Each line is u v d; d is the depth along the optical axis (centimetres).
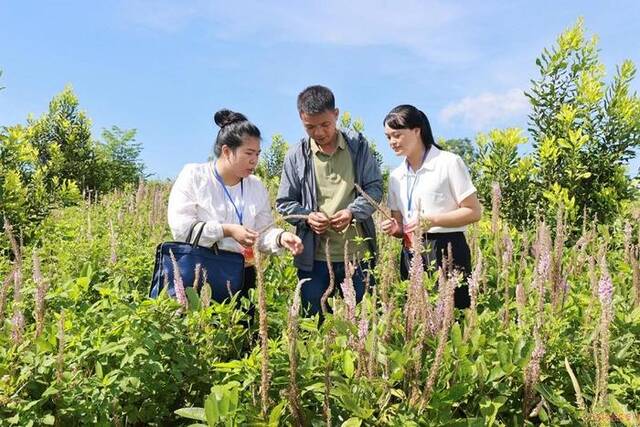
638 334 342
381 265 420
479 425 261
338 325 281
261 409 257
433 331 290
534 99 782
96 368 287
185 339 320
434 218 414
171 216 388
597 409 265
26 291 334
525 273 456
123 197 1157
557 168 748
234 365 278
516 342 291
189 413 253
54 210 1018
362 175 462
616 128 731
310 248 455
